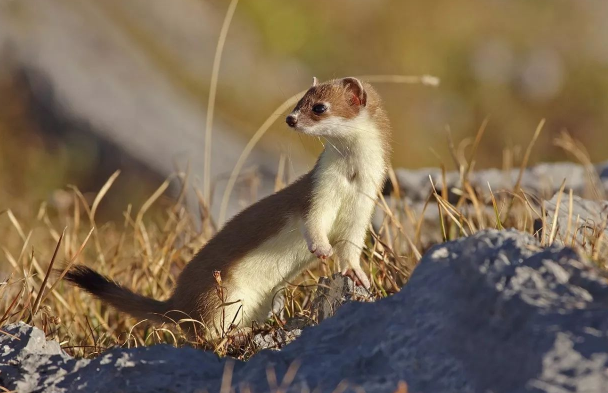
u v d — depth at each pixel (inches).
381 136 381.7
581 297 213.5
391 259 383.6
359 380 227.9
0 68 957.2
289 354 248.4
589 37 1462.8
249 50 1234.6
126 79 1027.3
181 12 1214.3
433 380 218.7
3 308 388.8
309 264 385.4
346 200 370.3
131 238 558.3
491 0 1460.4
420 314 233.9
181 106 1042.1
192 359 254.5
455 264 236.8
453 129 1234.6
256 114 1122.7
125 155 900.0
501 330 211.6
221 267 370.3
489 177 527.8
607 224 354.9
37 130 928.9
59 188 879.1
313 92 378.6
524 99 1337.4
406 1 1370.6
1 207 757.9
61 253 489.1
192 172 865.5
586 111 1347.2
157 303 376.8
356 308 255.3
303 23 1305.4
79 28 1055.0
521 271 221.0
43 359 262.8
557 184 520.1
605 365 192.5
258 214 379.2
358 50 1310.3
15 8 1021.2
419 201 513.0
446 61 1331.2
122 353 255.6
